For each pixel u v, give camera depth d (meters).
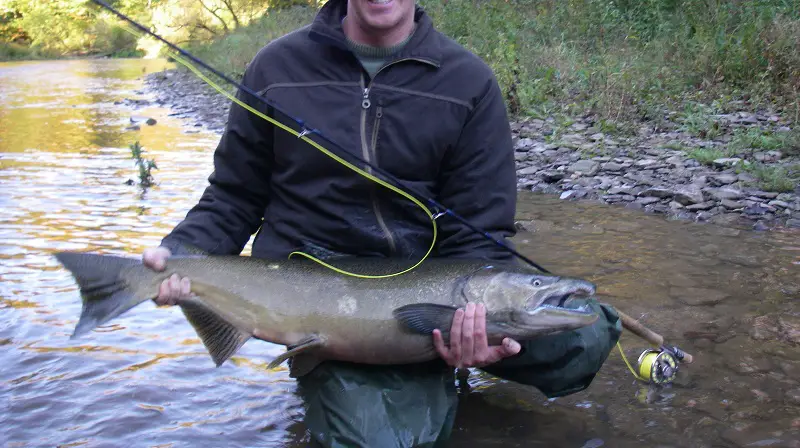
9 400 1.96
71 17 24.22
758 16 6.28
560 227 3.35
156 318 2.45
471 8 8.15
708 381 2.05
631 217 3.51
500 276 1.77
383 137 1.91
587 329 1.91
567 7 7.94
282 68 1.94
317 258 1.91
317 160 1.90
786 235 3.16
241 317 1.84
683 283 2.65
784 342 2.22
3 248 3.04
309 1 15.74
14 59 23.11
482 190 1.96
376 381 1.78
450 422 1.83
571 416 1.92
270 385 2.08
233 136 1.99
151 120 7.16
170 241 1.93
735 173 3.95
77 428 1.86
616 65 6.13
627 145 4.68
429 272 1.81
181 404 1.97
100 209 3.68
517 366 1.93
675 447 1.78
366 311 1.78
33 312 2.45
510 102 5.72
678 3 7.41
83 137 6.29
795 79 5.36
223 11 16.95
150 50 23.52
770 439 1.79
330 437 1.73
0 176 4.52
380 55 1.92
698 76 5.98
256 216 2.07
